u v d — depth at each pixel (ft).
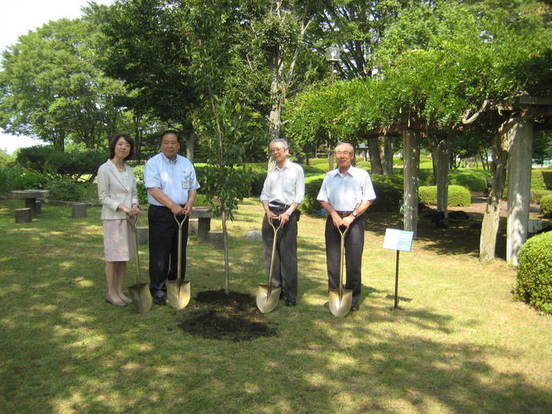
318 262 22.11
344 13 68.74
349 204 14.25
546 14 36.22
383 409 8.75
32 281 16.61
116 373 9.94
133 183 14.66
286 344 11.76
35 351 10.93
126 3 66.69
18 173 49.42
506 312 14.76
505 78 19.34
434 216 39.83
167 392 9.18
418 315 14.34
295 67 63.00
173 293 14.30
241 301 15.14
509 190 22.58
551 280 14.39
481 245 23.54
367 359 10.99
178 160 14.89
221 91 16.43
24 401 8.71
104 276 17.52
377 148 73.00
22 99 127.65
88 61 119.44
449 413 8.66
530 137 21.97
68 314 13.48
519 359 11.14
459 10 47.57
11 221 32.07
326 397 9.15
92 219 33.32
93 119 124.88
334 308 14.11
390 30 48.49
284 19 59.21
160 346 11.43
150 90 70.44
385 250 26.27
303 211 46.37
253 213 40.75
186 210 14.52
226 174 15.81
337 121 31.91
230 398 9.02
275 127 55.67
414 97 24.21
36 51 120.98
